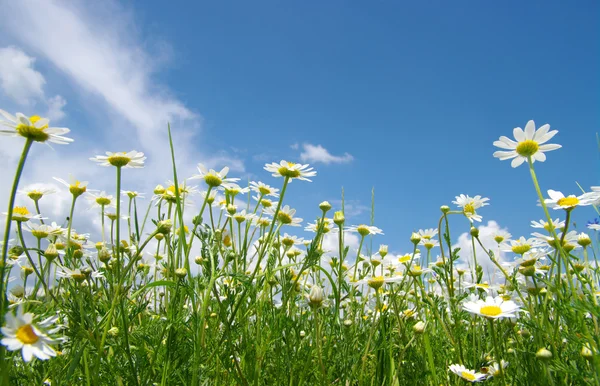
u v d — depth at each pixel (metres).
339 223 0.39
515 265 0.39
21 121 0.23
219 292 0.36
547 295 0.32
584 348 0.27
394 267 0.55
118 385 0.28
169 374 0.28
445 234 0.40
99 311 0.31
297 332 0.37
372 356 0.39
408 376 0.38
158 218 0.47
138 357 0.28
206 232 0.33
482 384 0.35
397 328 0.43
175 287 0.30
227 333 0.30
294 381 0.35
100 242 0.48
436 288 0.51
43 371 0.29
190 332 0.29
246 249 0.41
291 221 0.44
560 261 0.32
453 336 0.39
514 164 0.34
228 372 0.33
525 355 0.32
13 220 0.37
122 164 0.34
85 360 0.26
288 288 0.42
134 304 0.34
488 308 0.29
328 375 0.34
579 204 0.32
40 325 0.20
